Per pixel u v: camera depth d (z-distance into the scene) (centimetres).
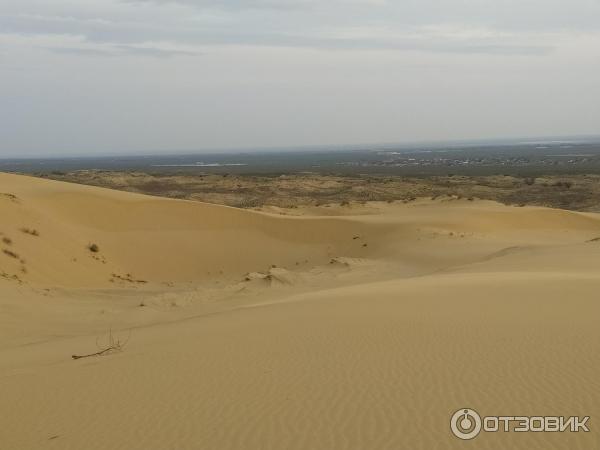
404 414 738
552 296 1545
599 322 1196
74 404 880
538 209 5572
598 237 4444
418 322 1267
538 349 1000
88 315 2191
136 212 4575
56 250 3362
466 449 636
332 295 1855
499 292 1653
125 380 981
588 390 793
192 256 4144
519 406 748
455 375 880
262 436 697
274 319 1445
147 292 2842
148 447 696
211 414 784
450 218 5034
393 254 3953
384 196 8588
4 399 942
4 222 3306
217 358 1069
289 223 4738
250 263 4122
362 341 1118
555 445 640
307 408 778
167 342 1288
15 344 1734
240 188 9581
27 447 730
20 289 2486
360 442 663
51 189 4669
